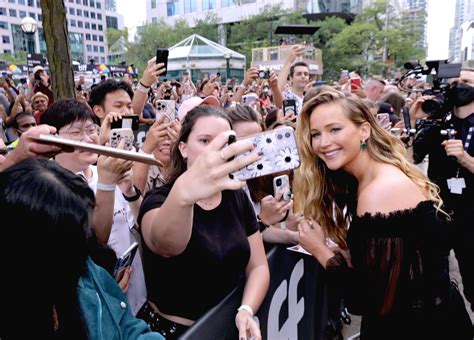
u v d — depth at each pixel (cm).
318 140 160
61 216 77
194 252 141
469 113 299
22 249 75
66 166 164
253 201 228
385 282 138
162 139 221
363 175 159
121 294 112
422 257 136
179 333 147
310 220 187
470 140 295
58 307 81
